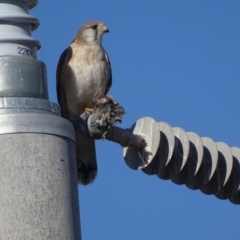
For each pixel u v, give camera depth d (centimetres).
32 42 772
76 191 707
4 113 712
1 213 664
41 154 693
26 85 742
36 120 704
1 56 748
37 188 677
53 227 668
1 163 683
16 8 782
